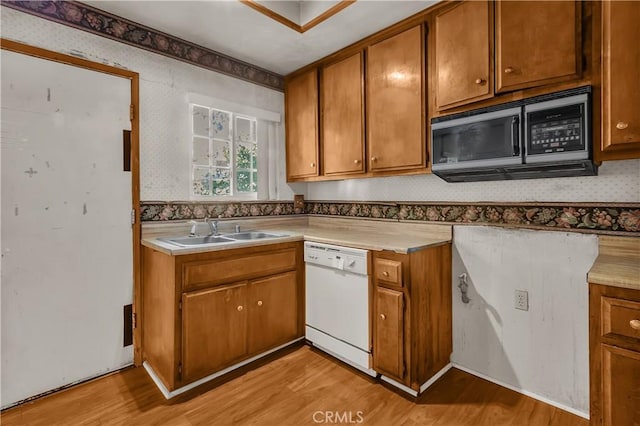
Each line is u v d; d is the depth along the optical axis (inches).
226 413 66.8
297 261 96.3
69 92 75.6
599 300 47.3
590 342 48.3
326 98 104.0
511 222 75.2
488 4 66.9
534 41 60.7
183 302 72.8
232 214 106.5
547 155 58.4
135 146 85.5
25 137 70.3
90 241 78.8
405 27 82.7
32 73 70.9
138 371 83.6
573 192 66.9
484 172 70.6
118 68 82.4
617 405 45.8
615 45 51.3
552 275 69.6
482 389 75.2
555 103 57.7
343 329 85.0
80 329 77.5
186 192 96.0
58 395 72.9
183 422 64.1
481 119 67.1
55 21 73.6
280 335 92.1
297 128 115.0
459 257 83.7
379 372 77.1
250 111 109.6
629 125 50.1
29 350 71.0
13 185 69.1
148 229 88.0
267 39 92.9
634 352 44.3
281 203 120.0
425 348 75.1
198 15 81.8
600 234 63.8
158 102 89.7
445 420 64.5
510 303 75.4
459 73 71.5
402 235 94.5
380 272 75.7
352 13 79.6
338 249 85.0
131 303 85.3
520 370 74.1
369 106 91.0
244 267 83.4
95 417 65.5
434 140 75.2
